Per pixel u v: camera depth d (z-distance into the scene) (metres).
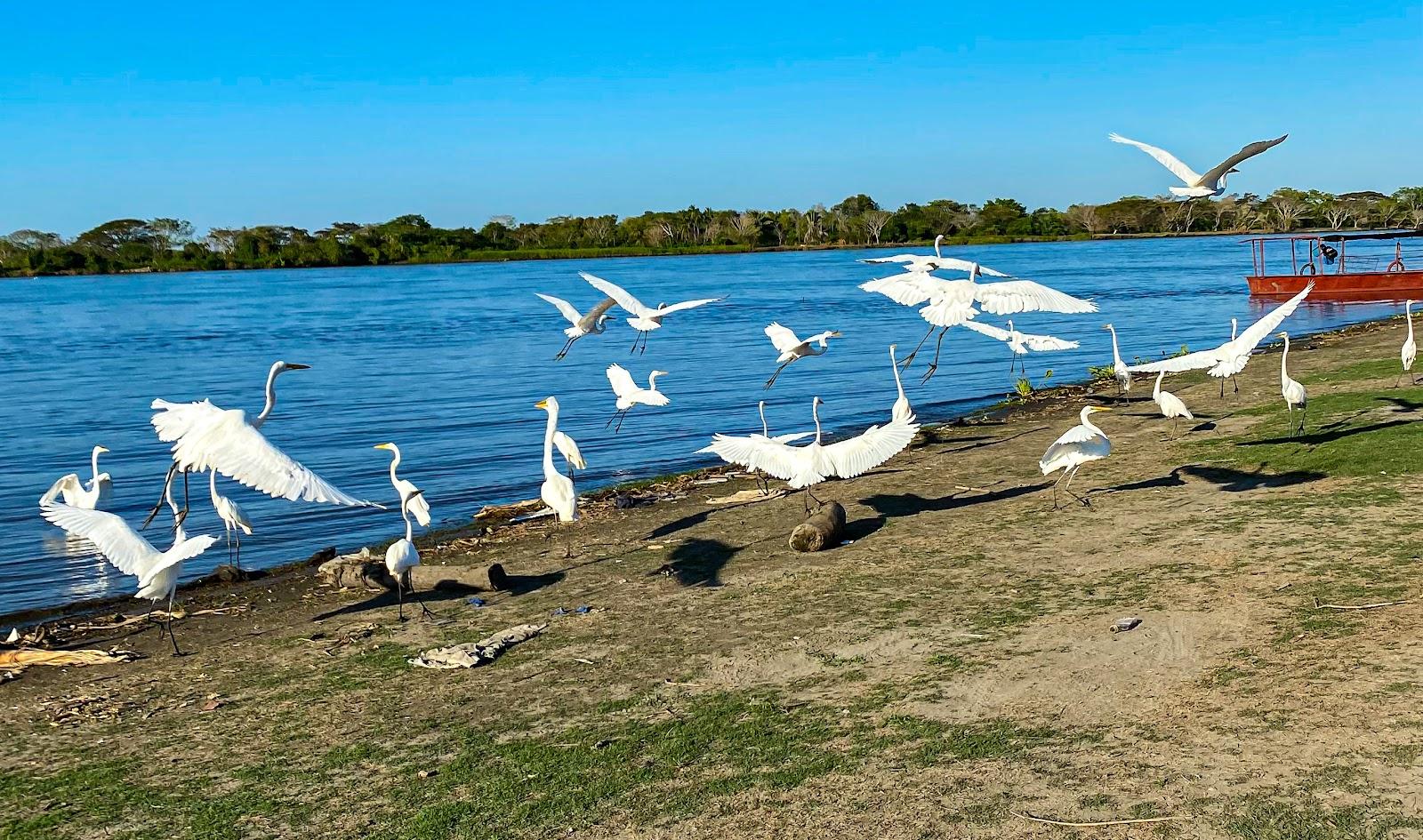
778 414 33.97
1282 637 11.36
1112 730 9.84
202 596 17.36
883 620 13.46
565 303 20.81
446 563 18.00
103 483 22.94
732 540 18.12
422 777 10.21
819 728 10.54
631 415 34.59
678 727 10.84
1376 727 9.21
